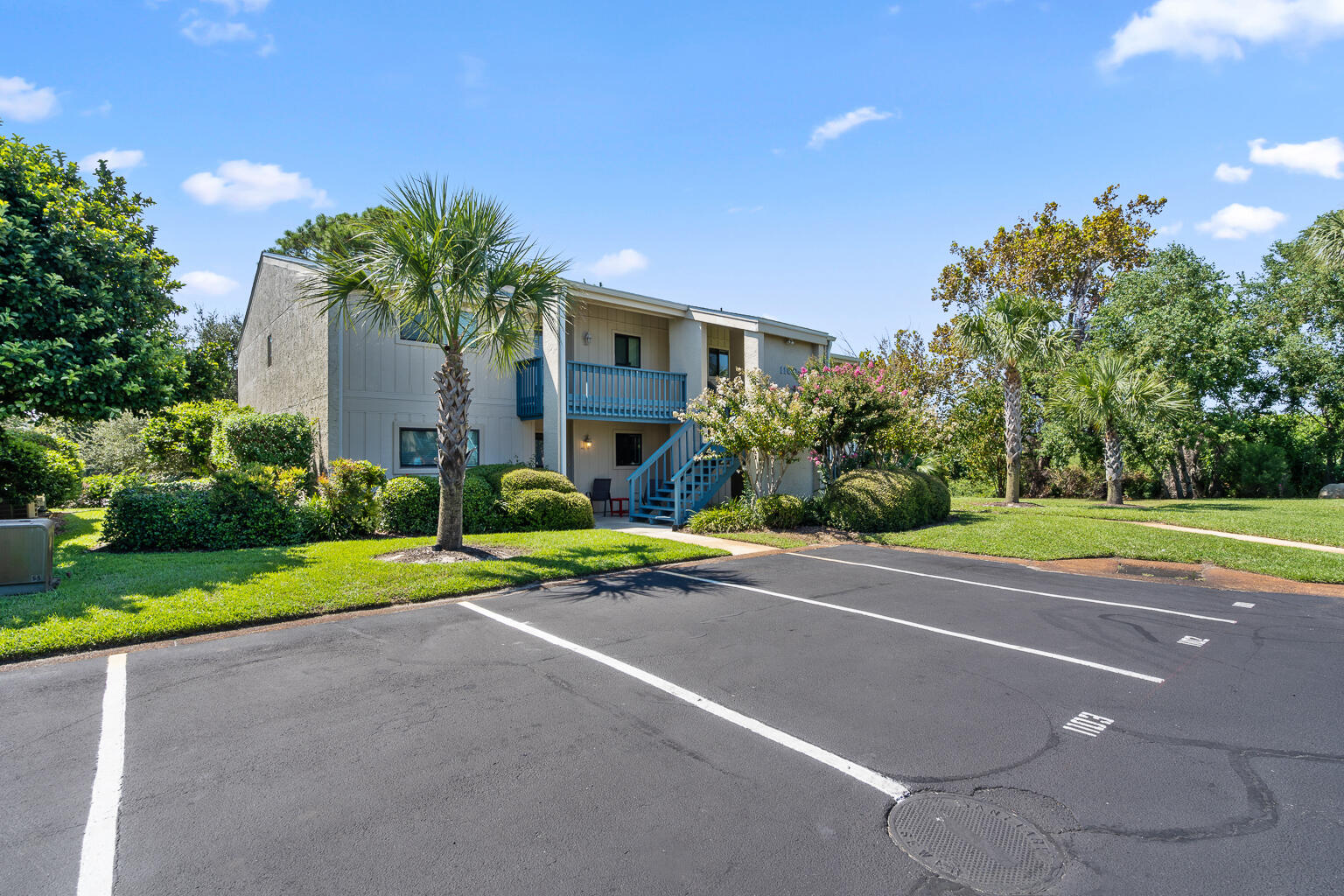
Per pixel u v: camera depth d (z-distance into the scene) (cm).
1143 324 2338
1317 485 2361
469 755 363
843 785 334
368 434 1385
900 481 1401
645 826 295
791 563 1012
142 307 1002
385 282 870
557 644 572
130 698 439
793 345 1961
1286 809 312
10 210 885
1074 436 2364
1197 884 255
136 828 291
